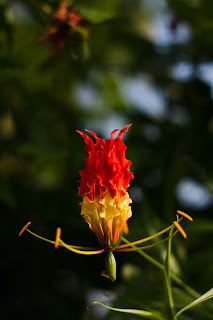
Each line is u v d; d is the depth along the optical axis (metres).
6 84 0.67
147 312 0.44
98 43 0.65
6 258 0.62
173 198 0.62
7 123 0.67
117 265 0.61
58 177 0.70
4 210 0.63
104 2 0.72
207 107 0.64
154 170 0.63
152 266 0.62
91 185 0.44
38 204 0.63
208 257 0.55
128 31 0.65
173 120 0.66
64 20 0.58
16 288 0.62
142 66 0.67
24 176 0.70
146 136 0.66
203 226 0.58
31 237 0.63
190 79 0.65
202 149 0.63
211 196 0.63
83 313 0.63
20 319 0.60
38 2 0.59
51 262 0.62
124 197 0.45
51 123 0.69
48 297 0.62
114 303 0.52
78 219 0.62
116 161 0.44
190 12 0.62
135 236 0.55
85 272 0.61
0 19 0.61
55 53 0.60
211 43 0.64
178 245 0.55
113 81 0.76
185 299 0.51
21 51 0.66
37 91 0.71
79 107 0.78
